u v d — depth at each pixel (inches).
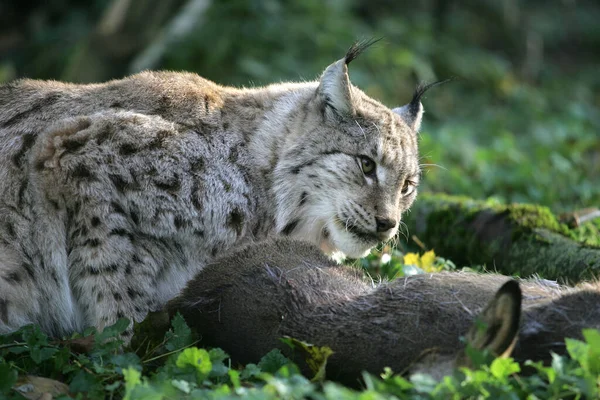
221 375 314.0
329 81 439.5
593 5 1520.7
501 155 793.6
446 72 1134.4
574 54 1414.9
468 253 522.0
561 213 608.7
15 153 400.5
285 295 350.3
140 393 280.2
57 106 416.8
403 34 1109.7
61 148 393.1
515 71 1266.0
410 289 332.5
